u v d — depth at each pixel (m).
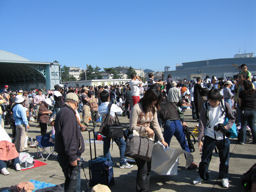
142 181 3.42
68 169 2.97
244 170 4.50
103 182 3.89
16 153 4.67
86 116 10.20
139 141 3.29
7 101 12.70
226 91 7.99
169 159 3.89
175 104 4.77
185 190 3.74
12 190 3.76
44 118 6.98
